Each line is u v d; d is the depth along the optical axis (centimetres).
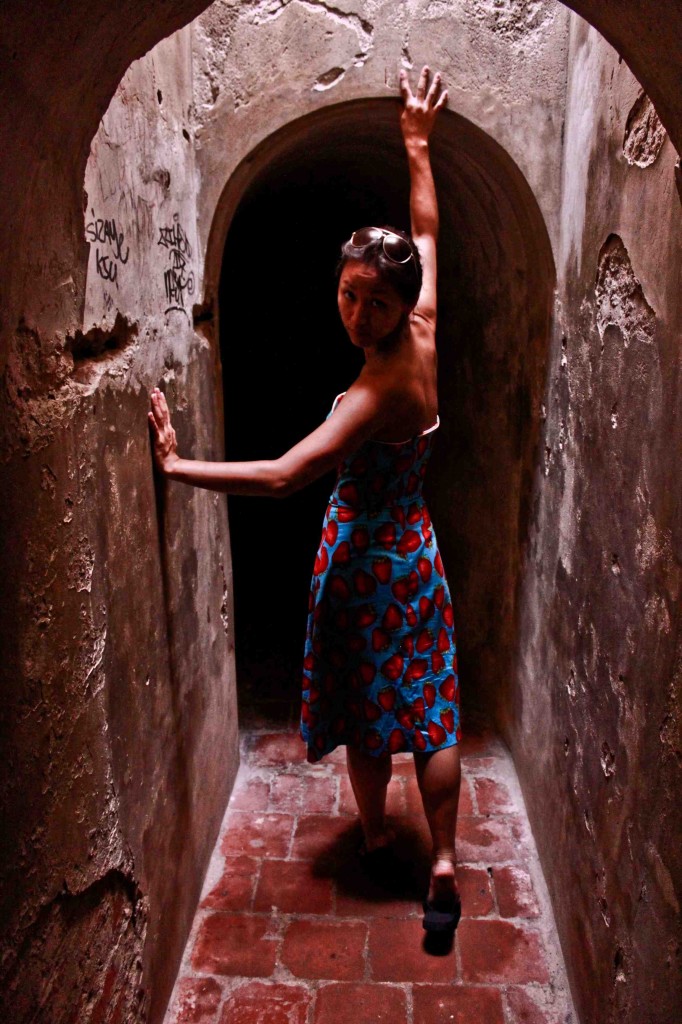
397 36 201
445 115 207
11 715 98
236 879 221
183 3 109
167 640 173
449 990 187
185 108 189
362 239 164
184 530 188
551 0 201
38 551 106
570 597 189
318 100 203
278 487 164
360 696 200
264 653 355
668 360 125
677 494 120
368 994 187
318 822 245
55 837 113
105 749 132
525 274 232
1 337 95
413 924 207
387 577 192
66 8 86
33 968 106
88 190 125
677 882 113
